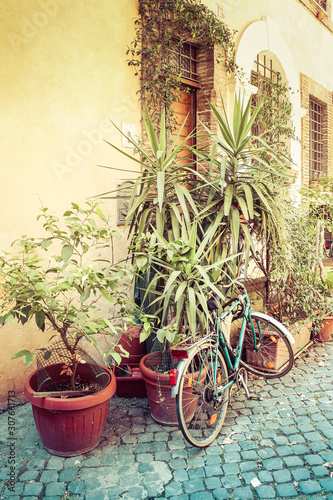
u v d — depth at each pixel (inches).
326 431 126.2
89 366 130.0
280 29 305.9
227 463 111.7
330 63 399.5
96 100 167.8
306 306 187.3
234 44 237.6
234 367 137.9
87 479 105.0
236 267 158.1
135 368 154.7
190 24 203.2
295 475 106.0
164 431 128.0
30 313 107.6
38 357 122.3
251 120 154.6
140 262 121.8
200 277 133.0
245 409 141.5
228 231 157.9
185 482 104.1
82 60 162.4
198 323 135.1
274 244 169.6
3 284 107.7
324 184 292.7
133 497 98.8
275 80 309.0
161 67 191.6
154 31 188.4
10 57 141.3
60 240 157.6
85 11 162.9
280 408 141.5
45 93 151.3
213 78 228.5
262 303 202.1
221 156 159.0
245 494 99.7
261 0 279.4
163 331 115.2
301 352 190.9
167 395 125.9
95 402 109.7
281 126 290.0
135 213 155.4
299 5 335.0
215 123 231.8
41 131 150.4
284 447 118.3
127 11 179.3
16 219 144.5
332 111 406.0
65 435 111.3
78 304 161.2
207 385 122.7
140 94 185.6
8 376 141.9
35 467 109.4
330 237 387.9
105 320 111.6
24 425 130.4
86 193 165.3
